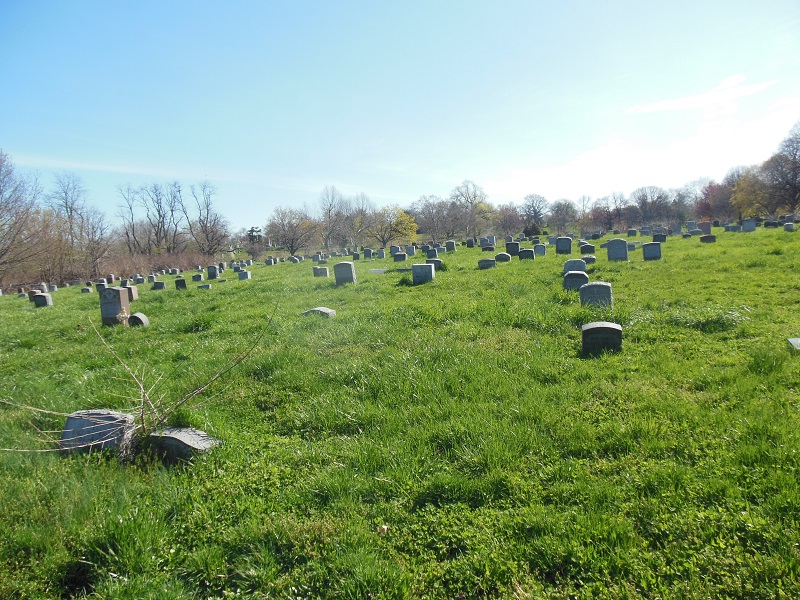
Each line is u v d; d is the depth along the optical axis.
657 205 87.94
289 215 74.62
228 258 70.25
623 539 3.31
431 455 4.71
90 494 4.19
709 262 15.67
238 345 9.62
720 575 2.96
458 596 3.05
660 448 4.42
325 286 17.48
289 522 3.76
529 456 4.49
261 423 6.02
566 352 7.54
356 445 4.97
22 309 20.98
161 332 12.09
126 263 54.91
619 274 14.83
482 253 29.52
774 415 4.77
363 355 7.97
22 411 6.36
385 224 72.62
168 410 5.64
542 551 3.28
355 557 3.29
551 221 96.31
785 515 3.37
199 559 3.45
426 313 10.38
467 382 6.44
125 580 3.21
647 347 7.47
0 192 43.50
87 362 9.47
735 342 7.38
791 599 2.72
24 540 3.61
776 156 65.38
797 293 10.28
